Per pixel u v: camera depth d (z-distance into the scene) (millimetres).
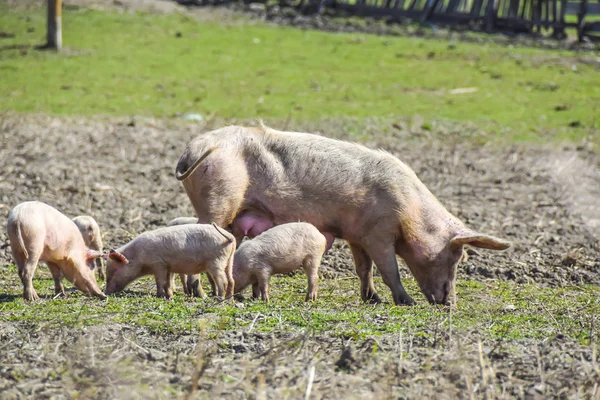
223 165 23391
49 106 49469
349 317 19094
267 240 22531
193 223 24688
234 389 14078
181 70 59125
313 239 22828
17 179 36094
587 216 35250
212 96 53594
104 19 70625
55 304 20344
